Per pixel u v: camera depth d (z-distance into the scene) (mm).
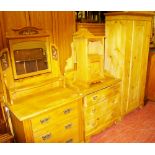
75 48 2457
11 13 1860
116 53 2762
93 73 2480
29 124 1733
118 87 2785
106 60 2938
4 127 2053
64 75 2535
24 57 1963
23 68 1983
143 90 3424
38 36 1997
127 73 2867
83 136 2395
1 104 1979
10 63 1861
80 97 2139
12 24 1892
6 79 1835
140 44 2928
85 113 2326
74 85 2455
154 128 2830
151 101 3836
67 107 2043
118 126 2898
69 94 2152
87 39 2246
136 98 3297
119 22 2586
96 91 2391
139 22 2744
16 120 1858
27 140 1757
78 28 2561
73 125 2191
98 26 2789
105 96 2570
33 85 2070
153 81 3643
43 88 2236
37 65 2094
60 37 2387
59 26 2336
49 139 1949
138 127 2863
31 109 1785
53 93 2180
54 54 2207
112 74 2906
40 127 1835
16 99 1988
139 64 3070
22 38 1886
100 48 2555
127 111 3168
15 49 1868
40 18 2115
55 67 2266
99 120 2588
